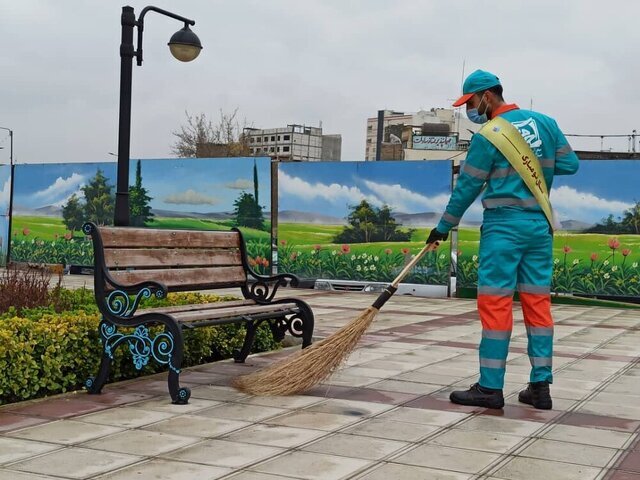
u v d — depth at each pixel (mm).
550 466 4531
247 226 18500
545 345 5984
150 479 4168
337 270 17578
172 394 5871
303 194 17891
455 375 7211
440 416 5645
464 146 52781
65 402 5891
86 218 20578
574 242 15414
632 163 14969
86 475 4215
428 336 10023
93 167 20484
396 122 65125
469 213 16234
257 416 5543
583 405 6121
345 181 17453
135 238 6578
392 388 6590
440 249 16484
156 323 5953
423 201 16766
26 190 21391
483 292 5977
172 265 6961
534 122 5996
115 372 6652
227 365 7609
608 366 7988
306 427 5266
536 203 5926
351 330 6199
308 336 7535
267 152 94000
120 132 9227
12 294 7734
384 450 4770
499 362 5938
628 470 4484
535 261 5977
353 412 5719
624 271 15062
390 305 14570
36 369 6012
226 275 7633
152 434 5039
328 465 4449
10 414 5504
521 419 5633
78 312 6918
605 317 13188
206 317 6352
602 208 15203
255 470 4336
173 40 10516
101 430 5113
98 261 6090
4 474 4211
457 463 4543
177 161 19250
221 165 18766
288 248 18078
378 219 17172
